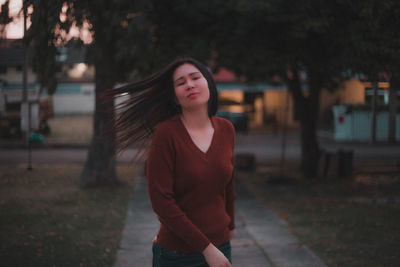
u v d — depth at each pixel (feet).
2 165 37.11
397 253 13.94
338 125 60.85
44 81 20.62
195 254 5.91
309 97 33.24
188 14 24.20
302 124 33.76
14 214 19.56
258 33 24.09
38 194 24.88
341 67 23.21
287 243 15.83
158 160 5.60
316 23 21.22
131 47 20.01
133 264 13.39
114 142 6.54
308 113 33.27
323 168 33.04
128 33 19.17
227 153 6.06
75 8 14.92
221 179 5.94
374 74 21.20
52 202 22.76
